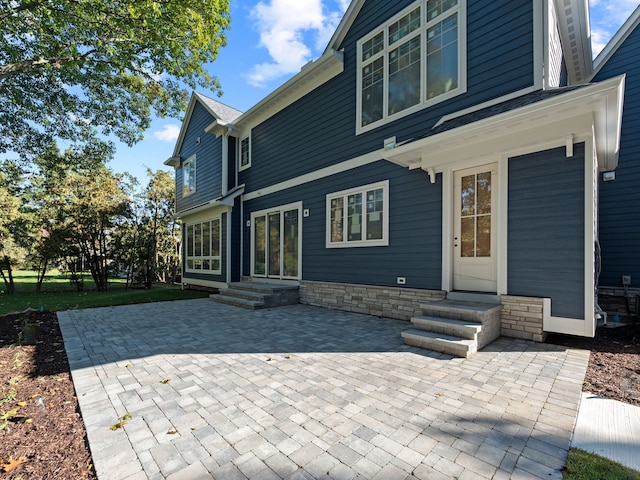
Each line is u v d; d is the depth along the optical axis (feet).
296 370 11.79
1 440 7.46
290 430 7.68
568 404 8.78
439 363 12.23
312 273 27.58
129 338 16.80
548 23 15.07
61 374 11.78
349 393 9.72
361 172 23.41
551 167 14.34
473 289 17.29
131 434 7.60
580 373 11.00
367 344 15.07
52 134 37.22
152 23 22.12
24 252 45.27
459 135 15.11
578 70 25.29
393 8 21.67
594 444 6.94
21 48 26.09
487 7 16.99
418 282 19.54
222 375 11.41
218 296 31.04
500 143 15.25
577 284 13.65
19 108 33.30
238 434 7.55
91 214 47.50
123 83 29.94
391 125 21.48
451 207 18.02
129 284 60.39
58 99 33.42
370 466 6.31
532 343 14.46
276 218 32.19
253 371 11.76
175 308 26.78
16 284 57.62
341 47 25.59
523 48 15.67
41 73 28.50
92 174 48.44
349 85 24.75
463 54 17.84
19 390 10.39
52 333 18.11
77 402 9.47
